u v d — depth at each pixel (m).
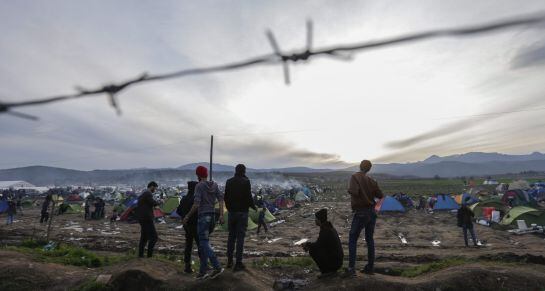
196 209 7.48
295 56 1.72
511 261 9.17
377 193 7.35
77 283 7.43
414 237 18.70
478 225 22.98
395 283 6.74
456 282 6.79
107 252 13.79
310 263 9.55
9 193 53.88
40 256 9.55
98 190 73.69
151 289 6.95
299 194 45.66
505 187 47.97
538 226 19.39
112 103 1.88
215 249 15.02
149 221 8.77
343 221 25.70
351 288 6.62
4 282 7.44
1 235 17.70
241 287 6.76
